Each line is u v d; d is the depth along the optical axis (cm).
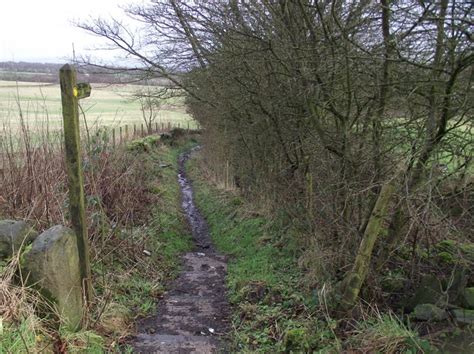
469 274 441
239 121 1016
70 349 359
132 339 446
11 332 318
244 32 746
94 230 590
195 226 1084
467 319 369
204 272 725
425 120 416
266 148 935
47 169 566
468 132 398
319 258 530
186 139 2544
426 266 475
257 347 433
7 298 343
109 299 481
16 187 535
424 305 400
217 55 898
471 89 381
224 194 1241
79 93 419
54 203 529
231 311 543
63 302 378
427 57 420
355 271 429
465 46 360
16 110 596
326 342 402
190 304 567
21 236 404
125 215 715
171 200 1168
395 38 413
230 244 890
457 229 421
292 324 446
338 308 448
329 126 607
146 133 1981
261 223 897
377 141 472
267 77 747
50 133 624
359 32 512
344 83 521
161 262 720
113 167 770
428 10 361
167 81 1104
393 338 361
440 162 415
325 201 577
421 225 424
